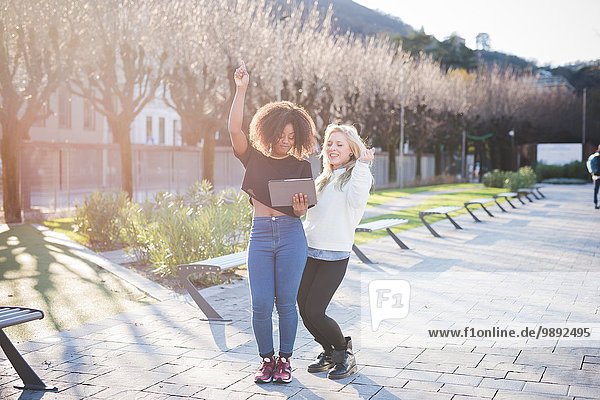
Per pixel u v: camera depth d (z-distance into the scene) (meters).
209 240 9.21
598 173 23.33
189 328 6.46
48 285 8.69
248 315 7.04
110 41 19.52
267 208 4.72
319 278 4.84
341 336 4.90
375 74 39.59
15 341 5.98
